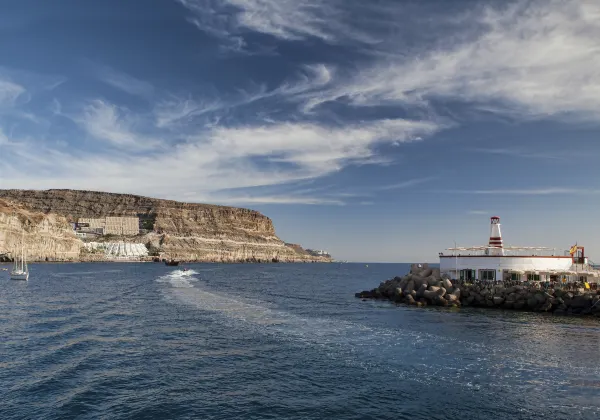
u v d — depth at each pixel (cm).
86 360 2541
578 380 2219
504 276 5384
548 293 4666
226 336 3216
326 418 1770
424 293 5341
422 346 2906
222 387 2114
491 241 5859
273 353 2720
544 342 3066
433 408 1869
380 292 6253
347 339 3117
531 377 2262
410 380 2211
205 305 5034
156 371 2352
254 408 1862
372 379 2223
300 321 3903
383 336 3225
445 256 5906
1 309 4672
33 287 7819
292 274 16800
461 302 5134
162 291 6975
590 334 3362
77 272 13925
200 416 1778
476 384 2152
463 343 3005
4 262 19512
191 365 2466
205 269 19925
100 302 5350
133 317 4091
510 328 3597
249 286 8675
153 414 1789
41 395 1975
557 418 1773
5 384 2112
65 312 4434
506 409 1856
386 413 1816
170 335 3247
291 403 1920
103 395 1989
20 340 3052
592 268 5600
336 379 2228
